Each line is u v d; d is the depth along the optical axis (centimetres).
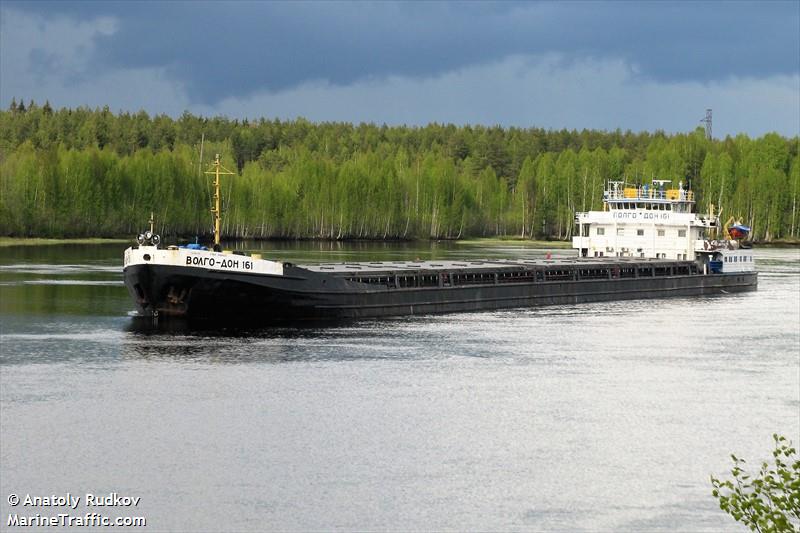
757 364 9594
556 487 6050
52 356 9075
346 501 5738
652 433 7138
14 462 6219
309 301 10875
